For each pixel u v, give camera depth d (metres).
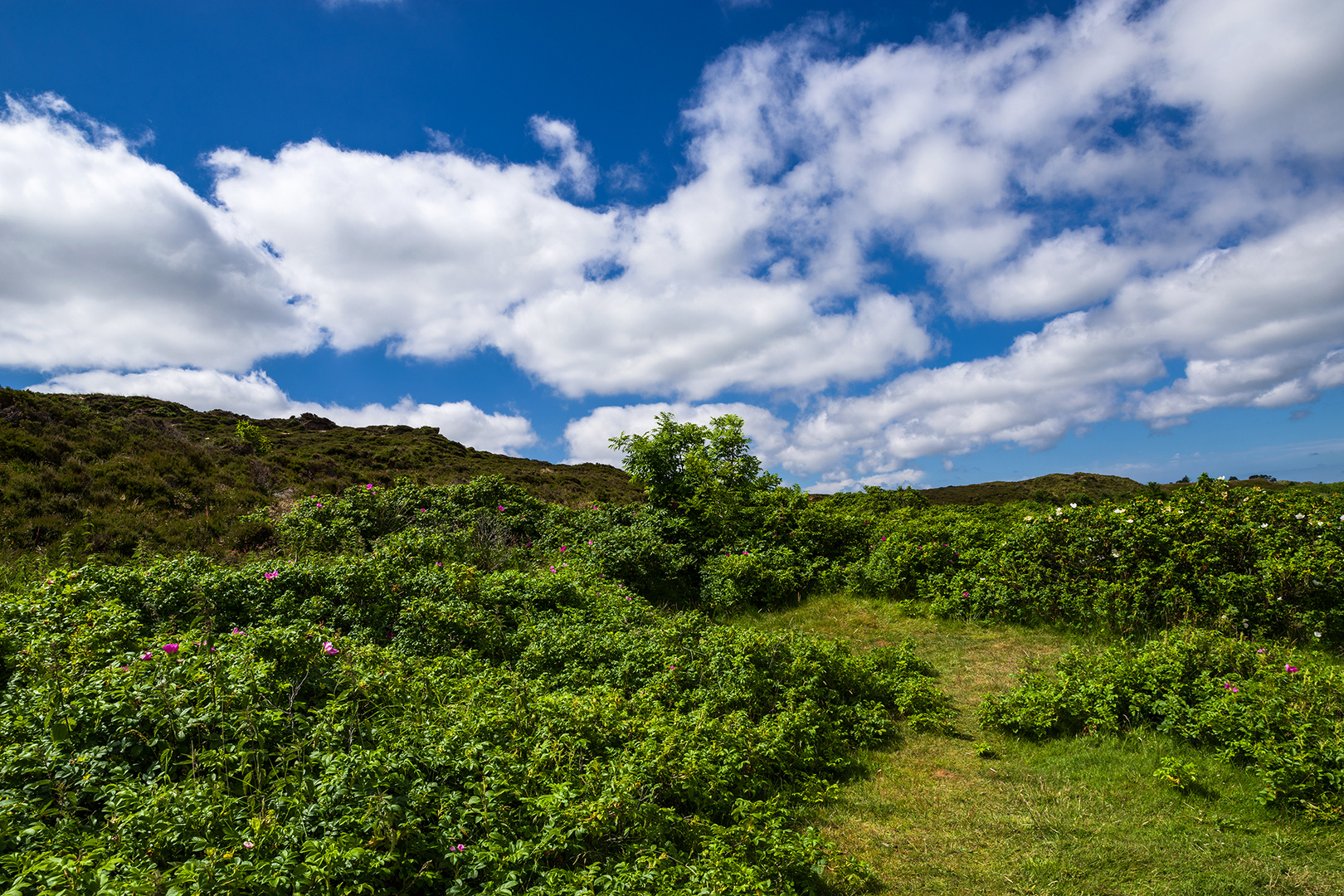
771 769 5.60
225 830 3.27
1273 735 5.11
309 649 5.62
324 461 22.73
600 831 3.95
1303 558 8.02
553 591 9.38
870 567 12.01
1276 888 3.92
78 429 15.91
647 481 15.27
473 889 3.46
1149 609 8.66
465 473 26.70
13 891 2.64
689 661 7.19
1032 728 6.37
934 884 4.24
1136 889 4.04
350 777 3.75
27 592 6.96
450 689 5.96
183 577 7.54
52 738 3.80
